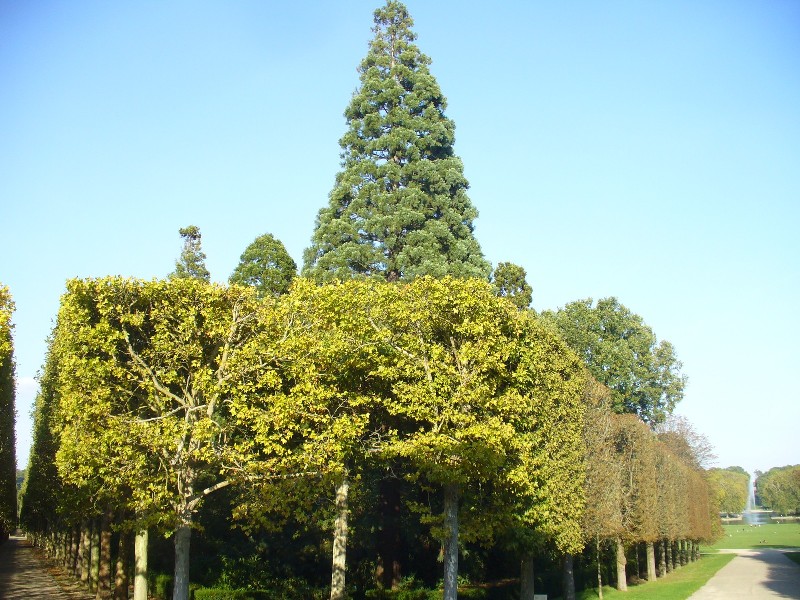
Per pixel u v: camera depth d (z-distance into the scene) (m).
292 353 22.30
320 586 34.59
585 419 36.56
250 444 21.17
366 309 25.56
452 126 42.44
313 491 23.22
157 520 19.22
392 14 43.81
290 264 44.00
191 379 22.30
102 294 21.66
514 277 47.53
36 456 43.16
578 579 45.50
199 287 22.95
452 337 24.73
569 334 64.19
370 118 41.22
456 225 40.00
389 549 34.19
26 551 72.44
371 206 39.78
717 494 96.12
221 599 29.12
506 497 26.14
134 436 20.02
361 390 25.22
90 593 34.00
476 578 39.84
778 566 58.09
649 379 65.38
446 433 23.08
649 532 46.84
